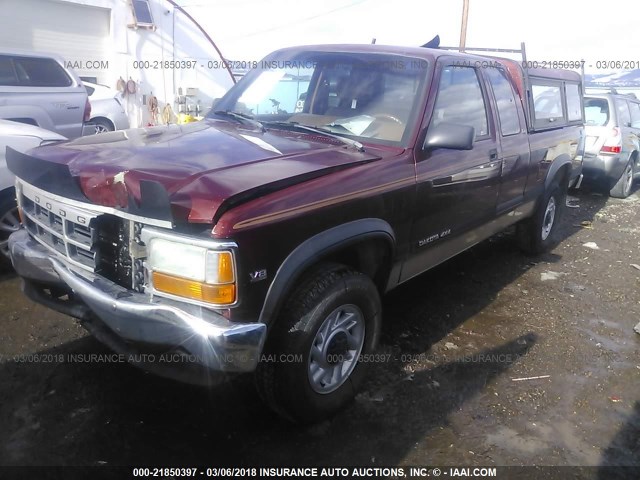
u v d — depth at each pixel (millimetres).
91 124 10625
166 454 2744
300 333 2742
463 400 3375
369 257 3293
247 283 2447
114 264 2670
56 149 3133
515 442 3031
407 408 3254
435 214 3746
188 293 2422
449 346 4023
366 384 3459
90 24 13469
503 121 4645
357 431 3025
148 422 2963
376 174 3146
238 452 2799
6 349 3533
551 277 5621
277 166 2830
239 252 2395
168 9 14727
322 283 2830
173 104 15273
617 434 3164
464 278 5426
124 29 13992
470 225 4324
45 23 12617
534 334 4316
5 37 11984
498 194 4621
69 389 3188
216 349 2357
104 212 2613
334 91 3928
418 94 3643
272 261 2551
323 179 2859
